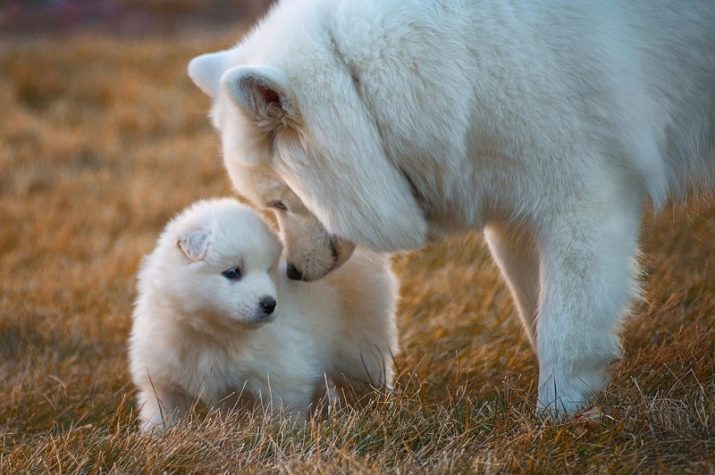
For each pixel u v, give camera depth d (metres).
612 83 6.06
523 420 6.08
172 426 6.44
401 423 6.23
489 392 7.07
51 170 17.89
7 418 7.55
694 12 6.43
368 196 6.19
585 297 6.11
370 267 7.64
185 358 7.05
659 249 10.60
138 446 6.09
